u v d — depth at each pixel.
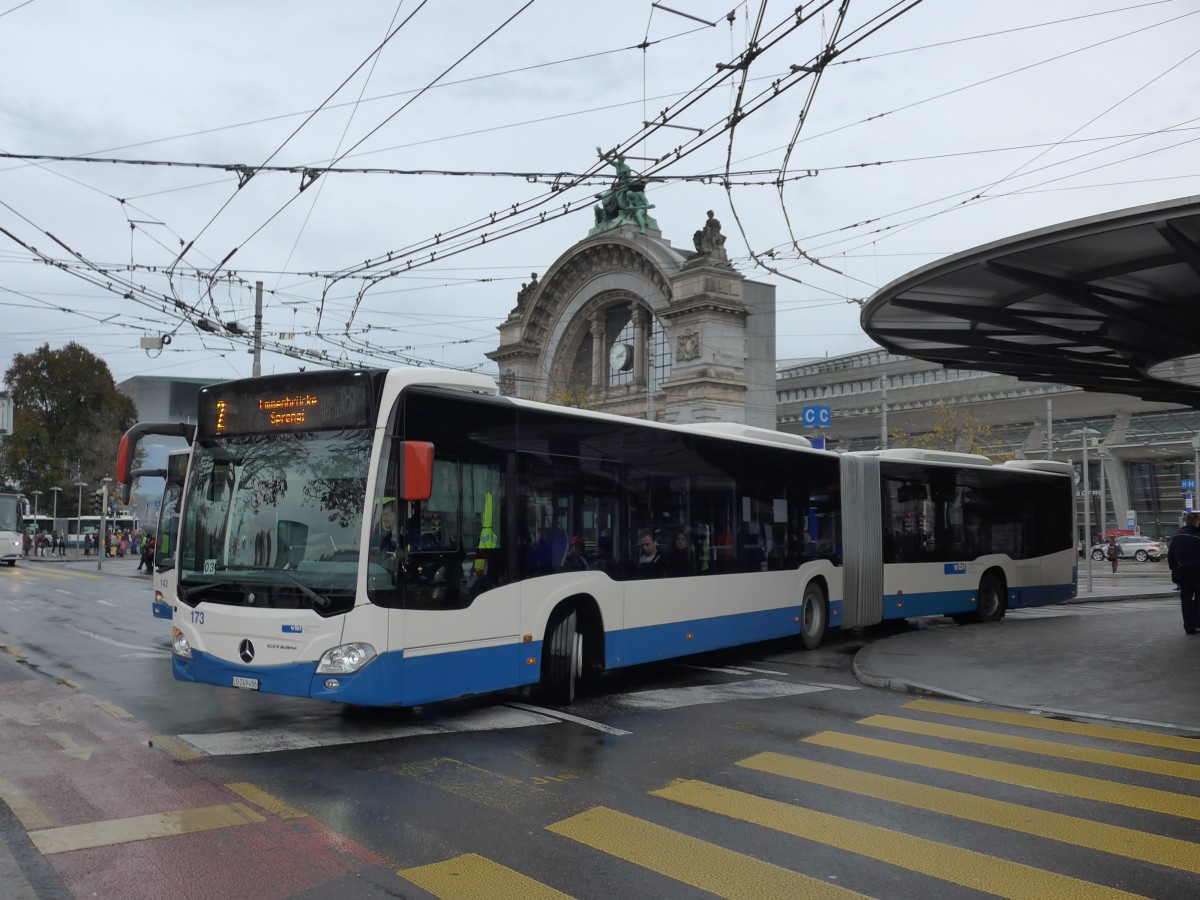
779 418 79.75
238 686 9.45
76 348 77.69
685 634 13.62
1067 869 5.97
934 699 12.01
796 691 12.66
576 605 11.93
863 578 18.14
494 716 10.77
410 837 6.50
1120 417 65.56
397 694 9.34
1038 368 21.89
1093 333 17.95
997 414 69.38
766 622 15.49
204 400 10.45
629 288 56.94
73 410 77.19
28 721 10.23
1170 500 66.25
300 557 9.47
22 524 56.72
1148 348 18.50
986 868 5.98
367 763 8.51
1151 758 8.87
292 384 9.96
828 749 9.16
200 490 10.24
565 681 11.48
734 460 15.07
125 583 37.31
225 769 8.25
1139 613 24.17
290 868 5.91
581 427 12.09
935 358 21.50
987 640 17.27
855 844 6.40
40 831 6.56
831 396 77.50
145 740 9.35
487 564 10.50
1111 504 68.62
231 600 9.62
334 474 9.56
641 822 6.84
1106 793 7.67
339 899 5.44
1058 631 18.81
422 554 9.73
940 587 19.92
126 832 6.55
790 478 16.44
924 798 7.49
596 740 9.52
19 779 7.88
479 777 8.05
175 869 5.88
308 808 7.13
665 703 11.70
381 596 9.28
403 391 9.73
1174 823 6.90
